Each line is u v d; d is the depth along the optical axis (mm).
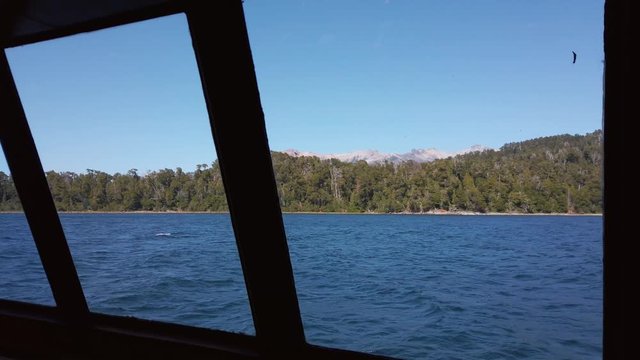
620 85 1364
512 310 2996
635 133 1363
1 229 3277
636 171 1381
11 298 3238
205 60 1982
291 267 2301
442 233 4078
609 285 1504
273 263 2248
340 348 2268
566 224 2154
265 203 2170
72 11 2287
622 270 1464
